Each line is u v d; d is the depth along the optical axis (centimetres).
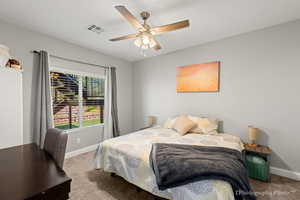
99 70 353
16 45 226
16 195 70
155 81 382
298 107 211
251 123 249
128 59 410
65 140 130
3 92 171
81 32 248
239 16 200
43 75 247
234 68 264
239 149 195
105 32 248
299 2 169
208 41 286
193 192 122
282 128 223
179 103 338
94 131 352
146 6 177
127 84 425
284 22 216
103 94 379
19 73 184
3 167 102
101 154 210
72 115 316
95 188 192
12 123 178
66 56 288
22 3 172
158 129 300
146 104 404
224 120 277
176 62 339
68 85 309
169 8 182
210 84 289
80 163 268
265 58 234
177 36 263
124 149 187
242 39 254
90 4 174
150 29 175
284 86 220
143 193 182
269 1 168
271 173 230
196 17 202
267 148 225
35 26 228
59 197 82
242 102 257
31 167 103
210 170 125
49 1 168
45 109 250
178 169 135
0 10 186
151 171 154
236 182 120
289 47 215
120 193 182
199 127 269
